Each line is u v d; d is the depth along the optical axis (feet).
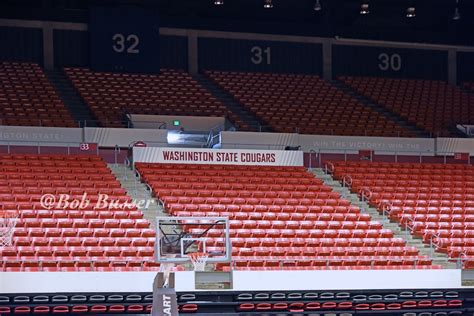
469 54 148.66
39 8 128.57
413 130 127.24
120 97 121.60
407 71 145.59
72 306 75.31
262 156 108.78
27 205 87.81
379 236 91.76
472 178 112.98
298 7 140.15
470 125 129.49
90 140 108.99
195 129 120.98
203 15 138.41
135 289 77.10
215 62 136.67
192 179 101.09
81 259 78.54
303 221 92.63
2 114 110.63
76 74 125.08
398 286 82.79
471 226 97.96
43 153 106.83
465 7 142.31
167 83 127.85
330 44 141.90
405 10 142.20
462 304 83.10
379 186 107.24
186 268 82.38
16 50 127.03
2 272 74.69
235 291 78.38
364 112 129.59
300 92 132.98
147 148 104.58
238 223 90.07
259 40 139.13
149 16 129.80
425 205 103.30
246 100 127.65
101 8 127.85
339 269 82.58
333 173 110.22
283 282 80.28
